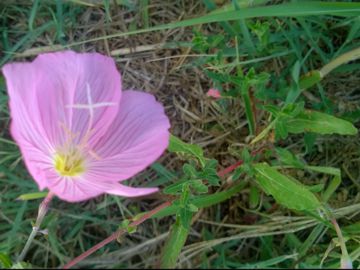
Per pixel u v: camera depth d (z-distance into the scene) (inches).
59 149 4.3
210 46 5.2
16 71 3.9
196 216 5.7
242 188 5.6
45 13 5.5
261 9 4.7
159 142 4.3
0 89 5.3
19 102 3.8
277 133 4.9
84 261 5.6
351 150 5.8
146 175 5.6
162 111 4.4
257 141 5.3
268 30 5.4
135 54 5.6
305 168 5.3
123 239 5.7
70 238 5.6
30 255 5.6
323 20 5.6
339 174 5.1
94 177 4.3
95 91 4.4
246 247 5.8
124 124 4.4
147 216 4.7
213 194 5.3
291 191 4.8
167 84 5.7
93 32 5.6
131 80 5.6
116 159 4.4
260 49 5.3
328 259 5.5
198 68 5.6
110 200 5.5
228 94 5.4
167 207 4.9
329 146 5.8
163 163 5.6
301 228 5.5
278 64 5.7
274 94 5.4
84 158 4.4
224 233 5.8
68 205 5.6
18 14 5.5
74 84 4.3
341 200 5.7
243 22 5.2
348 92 5.8
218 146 5.7
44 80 4.2
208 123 5.8
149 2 5.6
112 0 5.5
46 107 4.2
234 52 5.5
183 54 5.6
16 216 5.3
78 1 5.4
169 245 5.1
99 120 4.4
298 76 5.4
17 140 3.7
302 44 5.7
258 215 5.8
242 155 5.0
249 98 5.2
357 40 5.8
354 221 5.6
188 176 4.9
